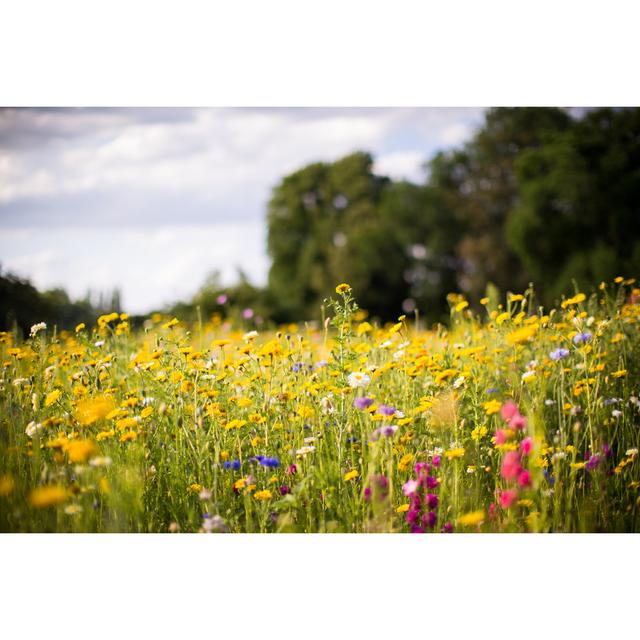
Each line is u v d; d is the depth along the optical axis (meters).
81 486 2.21
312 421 2.71
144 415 2.54
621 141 17.12
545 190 16.92
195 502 2.50
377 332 3.48
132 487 2.36
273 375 2.88
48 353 3.06
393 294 26.25
